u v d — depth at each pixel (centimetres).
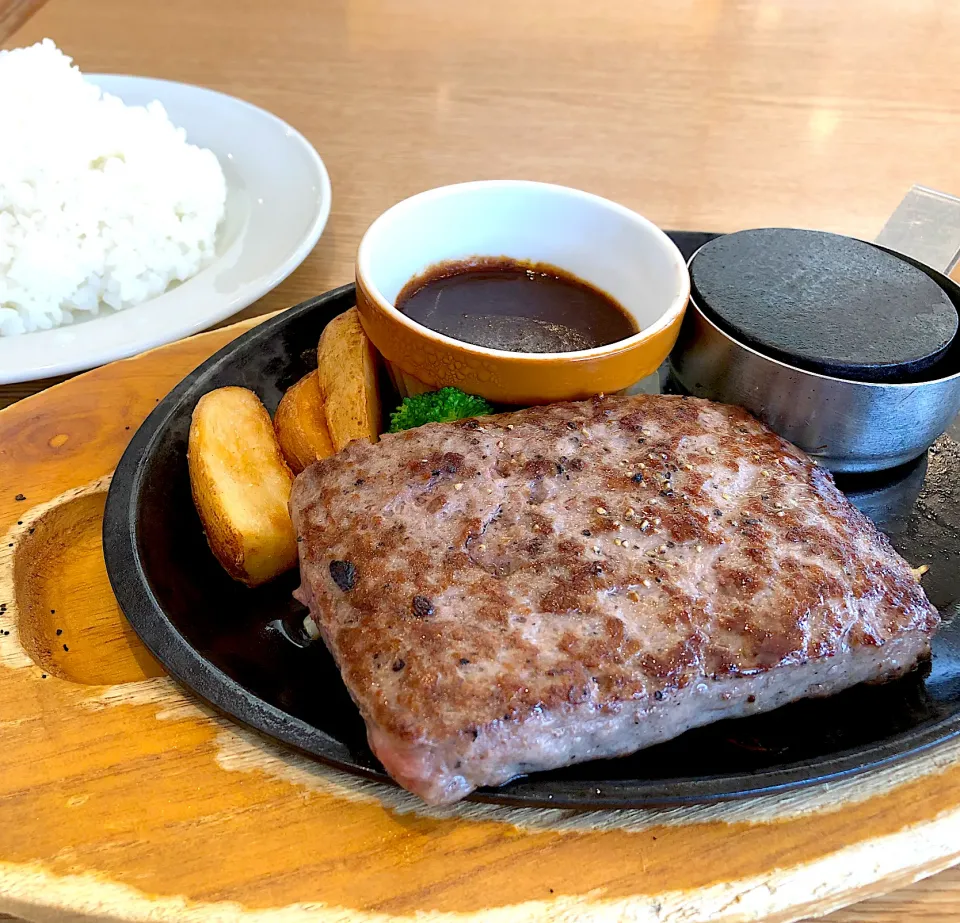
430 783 17
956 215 33
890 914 19
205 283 33
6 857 18
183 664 19
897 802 19
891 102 47
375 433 25
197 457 22
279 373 27
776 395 24
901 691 20
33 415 26
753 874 18
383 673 18
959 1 57
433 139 43
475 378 23
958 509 25
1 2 53
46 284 31
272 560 22
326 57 50
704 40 53
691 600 19
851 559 20
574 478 21
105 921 17
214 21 53
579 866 18
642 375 24
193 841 18
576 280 27
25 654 21
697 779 18
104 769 19
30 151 32
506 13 55
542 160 42
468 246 27
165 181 34
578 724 18
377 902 17
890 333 24
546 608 18
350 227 37
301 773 19
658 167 41
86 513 25
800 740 19
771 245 27
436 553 19
